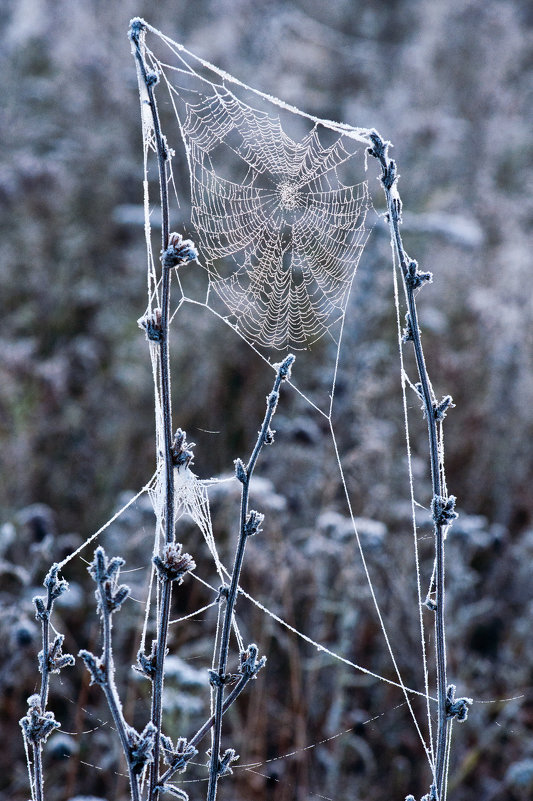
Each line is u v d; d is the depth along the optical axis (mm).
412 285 1697
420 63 9977
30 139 8102
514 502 5430
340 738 3598
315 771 3666
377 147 1689
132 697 3311
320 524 3912
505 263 6680
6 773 3578
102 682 1437
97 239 7297
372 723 3945
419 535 4469
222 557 4133
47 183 7184
